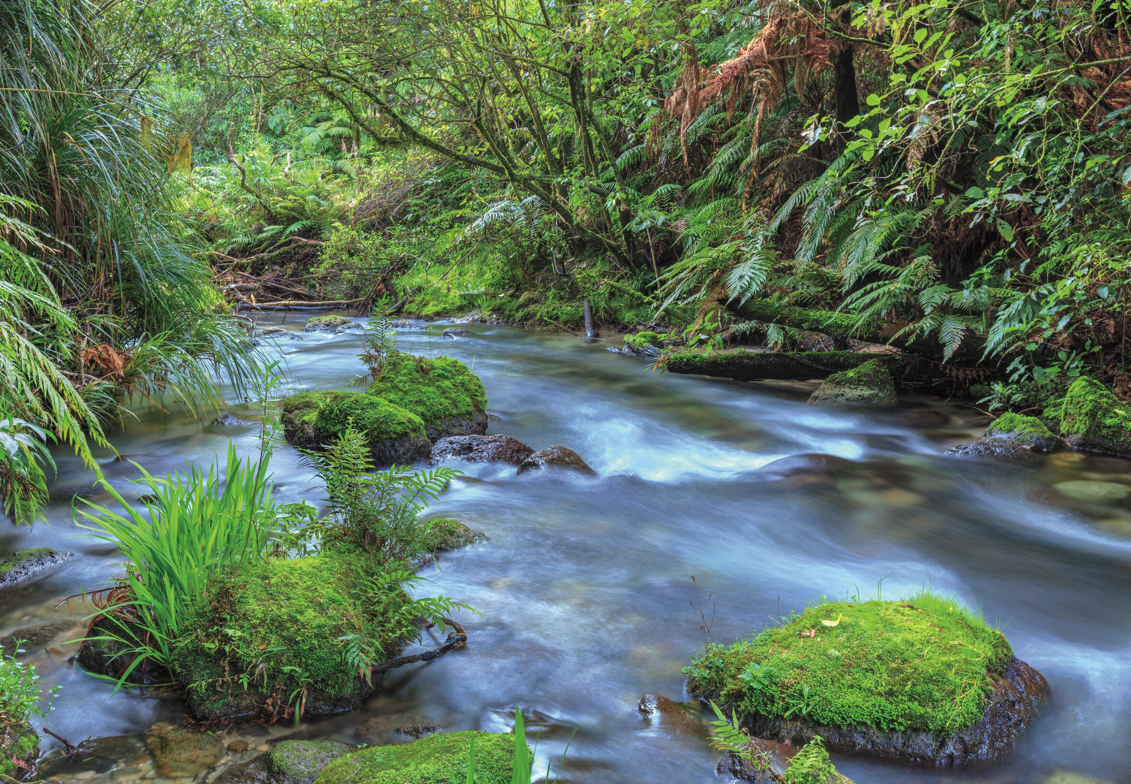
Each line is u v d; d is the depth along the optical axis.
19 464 3.47
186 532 2.74
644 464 5.31
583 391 7.37
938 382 6.97
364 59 7.69
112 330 5.38
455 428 5.69
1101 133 4.75
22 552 3.44
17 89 4.34
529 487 4.73
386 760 2.10
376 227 14.45
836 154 8.12
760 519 4.29
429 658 2.78
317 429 5.23
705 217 8.77
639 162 10.89
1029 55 5.05
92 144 5.08
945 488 4.78
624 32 7.25
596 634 2.96
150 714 2.47
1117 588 3.47
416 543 3.31
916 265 6.05
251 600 2.69
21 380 3.30
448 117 9.29
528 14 8.60
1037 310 5.32
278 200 14.98
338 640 2.60
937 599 2.89
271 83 7.91
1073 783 2.15
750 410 6.68
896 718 2.28
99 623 2.82
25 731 2.26
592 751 2.27
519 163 9.93
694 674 2.61
